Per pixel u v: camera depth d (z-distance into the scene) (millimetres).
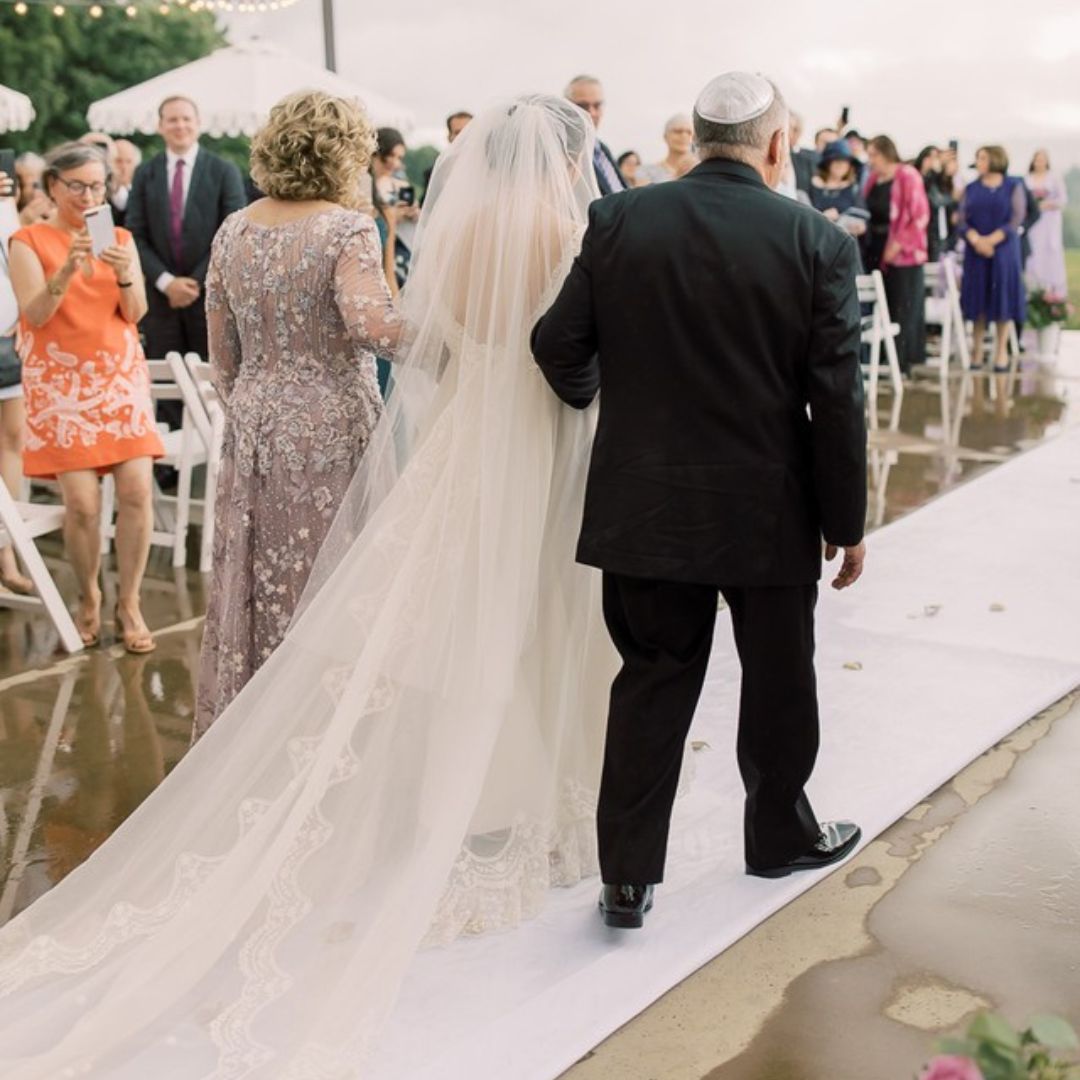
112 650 4801
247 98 8469
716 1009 2650
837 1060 2490
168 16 21219
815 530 2723
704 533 2648
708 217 2590
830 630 4707
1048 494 6566
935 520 6141
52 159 4586
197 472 7512
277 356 3141
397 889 2658
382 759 2746
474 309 2791
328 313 3082
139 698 4363
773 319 2570
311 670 2850
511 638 2781
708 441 2637
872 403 9297
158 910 2793
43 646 4855
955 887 3062
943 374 10516
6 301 5277
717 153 2656
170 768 3857
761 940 2875
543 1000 2656
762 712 2865
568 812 3059
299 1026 2461
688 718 2824
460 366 2822
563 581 2947
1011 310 10586
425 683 2760
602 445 2725
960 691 4125
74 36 21109
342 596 2844
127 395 4672
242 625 3227
